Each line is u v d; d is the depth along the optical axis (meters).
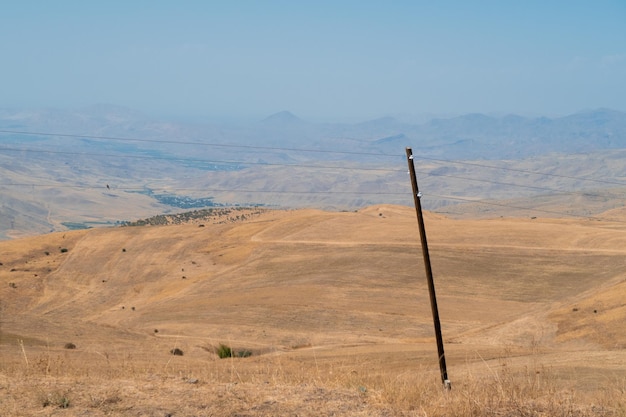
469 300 86.81
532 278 96.44
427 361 31.53
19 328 46.53
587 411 10.77
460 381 15.93
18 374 12.36
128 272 130.00
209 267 124.88
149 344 44.19
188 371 15.41
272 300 86.00
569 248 111.19
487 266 103.00
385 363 30.67
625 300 62.34
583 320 60.09
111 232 158.12
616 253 105.62
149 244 144.38
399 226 134.75
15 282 125.94
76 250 145.12
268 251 124.44
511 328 63.41
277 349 52.22
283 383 11.98
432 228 130.62
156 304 99.12
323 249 120.25
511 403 10.73
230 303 86.31
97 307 112.31
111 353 31.61
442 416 10.01
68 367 15.14
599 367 23.91
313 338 65.88
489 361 28.89
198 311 83.19
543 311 71.81
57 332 47.06
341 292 90.31
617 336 52.12
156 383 11.50
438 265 103.69
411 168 15.75
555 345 54.50
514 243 115.62
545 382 14.72
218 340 57.12
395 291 91.19
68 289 124.06
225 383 11.77
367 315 77.88
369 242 121.81
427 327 72.69
